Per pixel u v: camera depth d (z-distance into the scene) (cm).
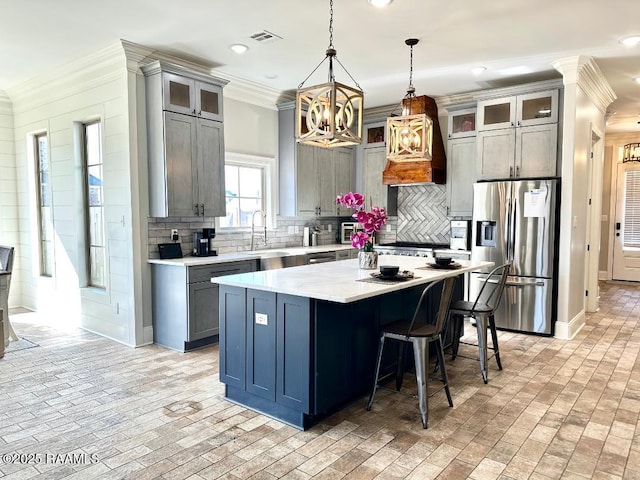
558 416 288
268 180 580
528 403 307
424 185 630
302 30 374
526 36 387
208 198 454
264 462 234
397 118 340
